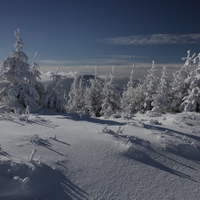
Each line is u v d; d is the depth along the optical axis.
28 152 6.00
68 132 8.10
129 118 13.99
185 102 23.02
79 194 4.79
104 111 33.12
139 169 6.07
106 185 5.21
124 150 6.77
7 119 11.12
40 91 24.94
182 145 7.69
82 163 5.87
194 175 6.22
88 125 10.37
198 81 22.80
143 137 7.99
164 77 27.83
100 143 7.05
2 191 4.31
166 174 6.05
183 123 10.45
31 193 4.57
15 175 4.74
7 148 6.05
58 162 5.68
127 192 5.10
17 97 20.08
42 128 9.09
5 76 19.39
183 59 27.78
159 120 12.07
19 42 19.95
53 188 4.82
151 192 5.22
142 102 33.19
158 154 7.01
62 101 23.56
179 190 5.45
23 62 20.30
